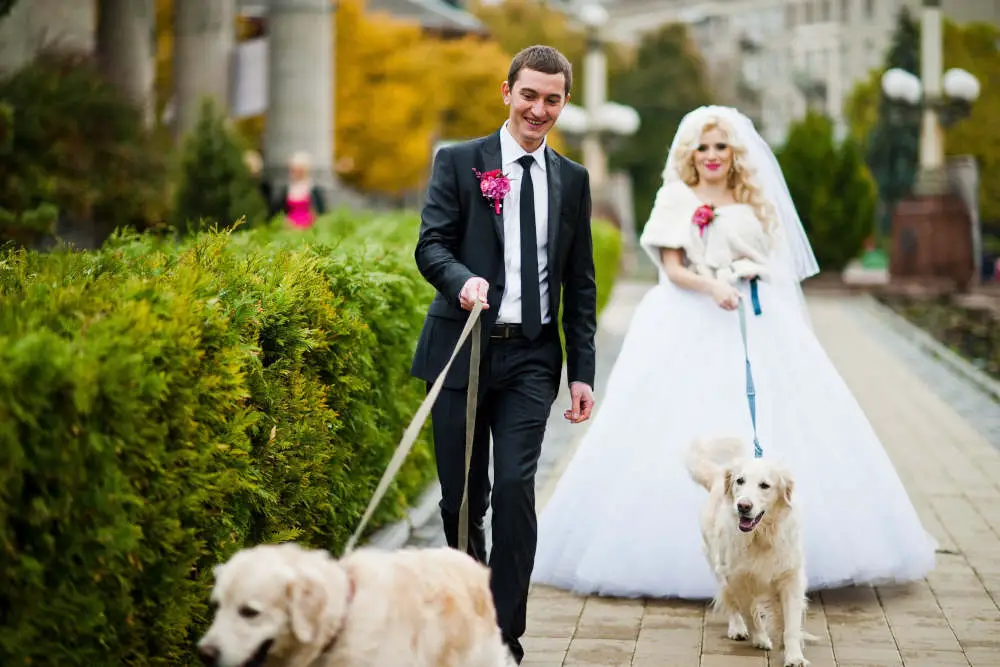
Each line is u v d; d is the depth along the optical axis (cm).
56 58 1541
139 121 1591
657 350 704
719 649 592
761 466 564
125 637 403
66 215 1491
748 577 574
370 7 6012
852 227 3634
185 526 441
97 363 370
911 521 691
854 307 3042
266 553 356
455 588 402
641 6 12838
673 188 718
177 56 2548
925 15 3238
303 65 2414
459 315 536
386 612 373
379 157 4784
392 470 453
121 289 442
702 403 686
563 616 644
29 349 349
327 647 361
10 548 340
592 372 566
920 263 3350
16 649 348
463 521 516
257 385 514
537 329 534
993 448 1150
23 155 1395
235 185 1659
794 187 3659
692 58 8606
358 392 682
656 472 677
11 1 1378
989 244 4959
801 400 688
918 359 1892
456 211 541
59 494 359
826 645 600
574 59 8406
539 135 540
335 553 662
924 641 605
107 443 373
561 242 546
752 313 702
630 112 3616
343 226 1134
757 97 11125
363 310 702
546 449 1148
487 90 5875
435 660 389
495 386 538
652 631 619
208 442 448
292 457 560
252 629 340
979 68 6462
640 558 669
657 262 720
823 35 10800
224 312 488
